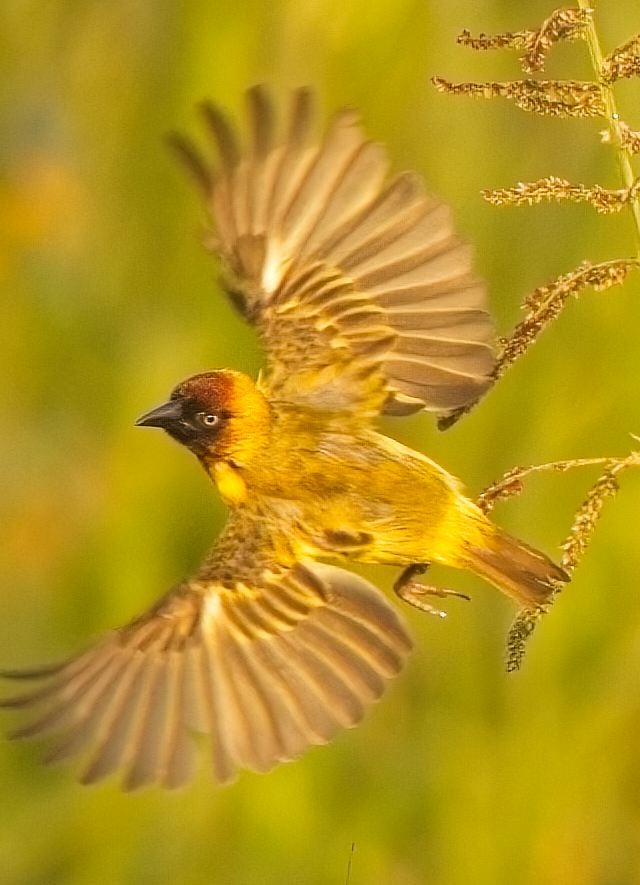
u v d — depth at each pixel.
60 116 6.04
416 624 5.97
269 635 5.73
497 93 5.63
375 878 5.95
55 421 6.04
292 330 5.73
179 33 6.00
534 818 5.93
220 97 5.96
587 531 5.65
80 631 6.01
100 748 5.70
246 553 5.74
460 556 5.71
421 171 5.94
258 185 5.72
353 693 5.73
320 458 5.73
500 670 5.95
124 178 6.03
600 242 5.93
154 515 6.00
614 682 5.93
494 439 5.94
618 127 5.62
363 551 5.73
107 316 6.03
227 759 5.72
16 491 6.04
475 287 5.71
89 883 5.98
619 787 5.93
